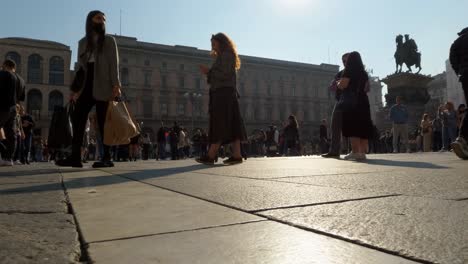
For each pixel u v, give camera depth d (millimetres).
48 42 50562
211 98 5160
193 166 4961
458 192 2064
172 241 1110
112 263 911
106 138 4738
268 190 2232
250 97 59812
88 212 1599
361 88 6059
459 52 5387
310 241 1091
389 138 19953
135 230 1258
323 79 67125
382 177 2998
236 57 5137
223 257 949
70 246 1059
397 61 25547
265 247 1034
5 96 6336
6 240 1124
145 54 52781
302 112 64438
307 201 1800
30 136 10305
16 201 1940
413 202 1731
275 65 61875
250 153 23719
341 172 3584
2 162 6781
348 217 1412
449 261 871
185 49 55812
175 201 1889
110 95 4699
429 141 14070
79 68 4781
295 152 14469
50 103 50219
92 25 4645
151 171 4086
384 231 1178
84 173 3990
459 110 11781
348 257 934
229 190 2270
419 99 19875
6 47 48250
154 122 52625
